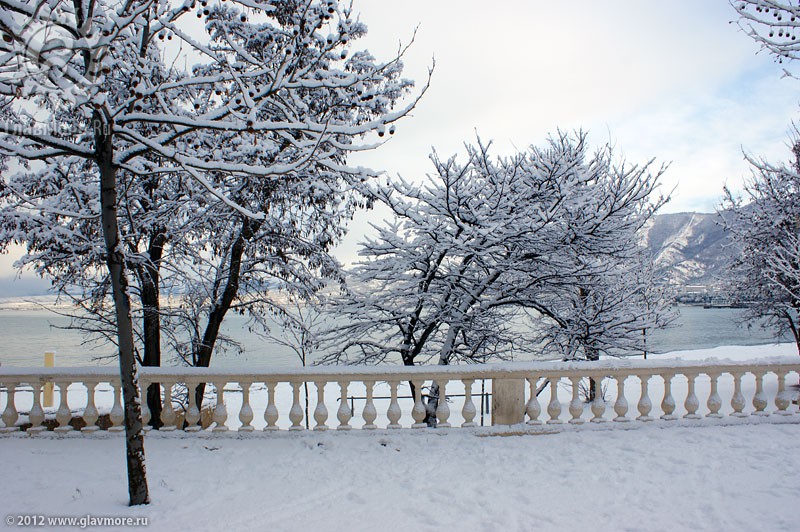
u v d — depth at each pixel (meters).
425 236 10.75
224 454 6.30
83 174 9.19
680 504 4.87
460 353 11.09
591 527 4.42
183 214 10.12
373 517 4.64
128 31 6.99
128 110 6.77
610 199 10.86
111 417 7.00
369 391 7.11
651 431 7.12
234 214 9.77
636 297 15.66
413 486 5.35
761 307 19.08
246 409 6.98
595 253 10.80
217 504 4.91
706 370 7.55
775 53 8.31
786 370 7.69
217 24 8.47
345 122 9.74
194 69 9.27
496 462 6.05
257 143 8.09
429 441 6.73
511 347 11.88
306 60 7.88
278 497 5.09
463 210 10.25
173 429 6.94
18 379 7.00
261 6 6.65
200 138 7.73
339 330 11.38
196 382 7.01
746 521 4.50
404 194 10.70
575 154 11.08
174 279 10.25
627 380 21.42
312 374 7.01
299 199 10.01
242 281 10.93
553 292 11.48
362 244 11.06
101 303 10.02
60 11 5.20
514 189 10.52
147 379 6.99
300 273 11.14
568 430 7.13
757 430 7.15
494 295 11.22
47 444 6.65
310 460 6.10
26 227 8.14
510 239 9.96
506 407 7.13
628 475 5.61
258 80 8.41
